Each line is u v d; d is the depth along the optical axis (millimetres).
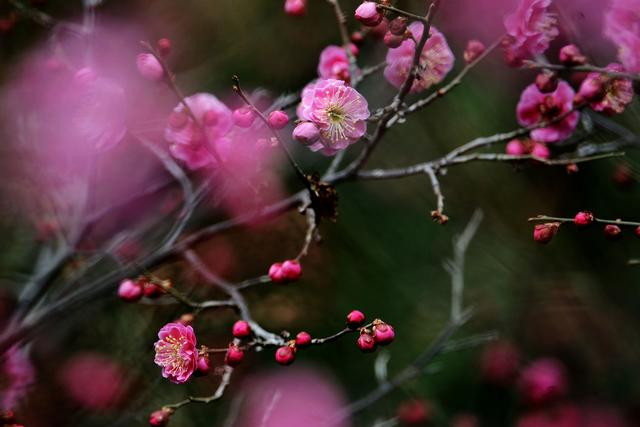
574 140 963
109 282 995
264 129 941
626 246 1139
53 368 1084
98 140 939
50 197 1031
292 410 1116
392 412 1153
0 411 968
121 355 1097
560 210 1143
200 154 932
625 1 921
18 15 1069
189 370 879
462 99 1109
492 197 1146
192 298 1087
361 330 875
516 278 1158
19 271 1114
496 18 998
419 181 1157
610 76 917
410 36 891
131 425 1080
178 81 1165
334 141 891
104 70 1033
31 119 1058
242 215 988
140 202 1099
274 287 1161
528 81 1091
